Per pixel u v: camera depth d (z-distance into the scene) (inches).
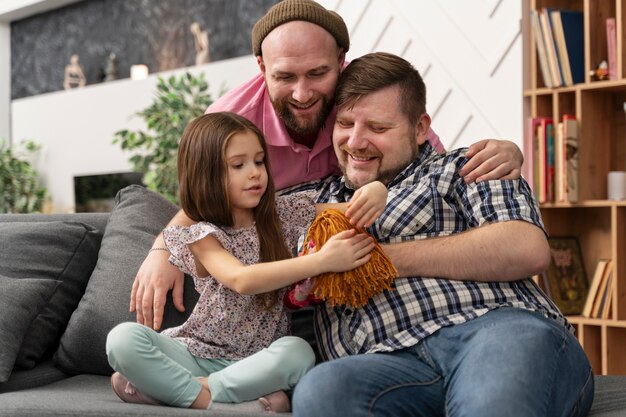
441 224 68.1
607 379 76.0
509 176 67.3
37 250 87.9
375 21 158.4
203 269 70.9
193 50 261.0
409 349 62.5
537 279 140.7
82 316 81.7
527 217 64.4
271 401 63.7
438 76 150.7
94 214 96.2
